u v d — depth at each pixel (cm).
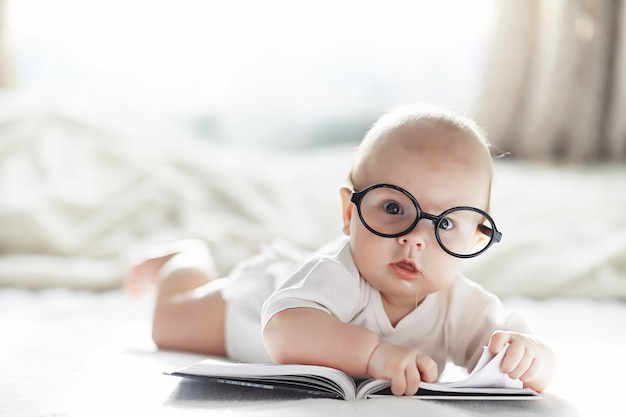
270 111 429
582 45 381
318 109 432
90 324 192
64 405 112
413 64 427
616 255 256
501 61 394
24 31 414
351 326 123
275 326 126
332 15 427
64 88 417
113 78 420
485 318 138
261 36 425
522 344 122
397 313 137
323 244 275
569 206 295
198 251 193
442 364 141
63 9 415
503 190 311
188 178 311
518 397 119
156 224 286
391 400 113
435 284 130
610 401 126
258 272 163
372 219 130
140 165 313
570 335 189
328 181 321
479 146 134
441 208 128
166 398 117
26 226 268
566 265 253
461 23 422
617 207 295
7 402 114
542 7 392
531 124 391
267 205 300
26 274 242
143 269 198
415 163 129
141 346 169
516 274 252
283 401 115
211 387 124
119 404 113
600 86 383
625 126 381
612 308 229
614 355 165
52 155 306
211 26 427
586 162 387
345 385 117
